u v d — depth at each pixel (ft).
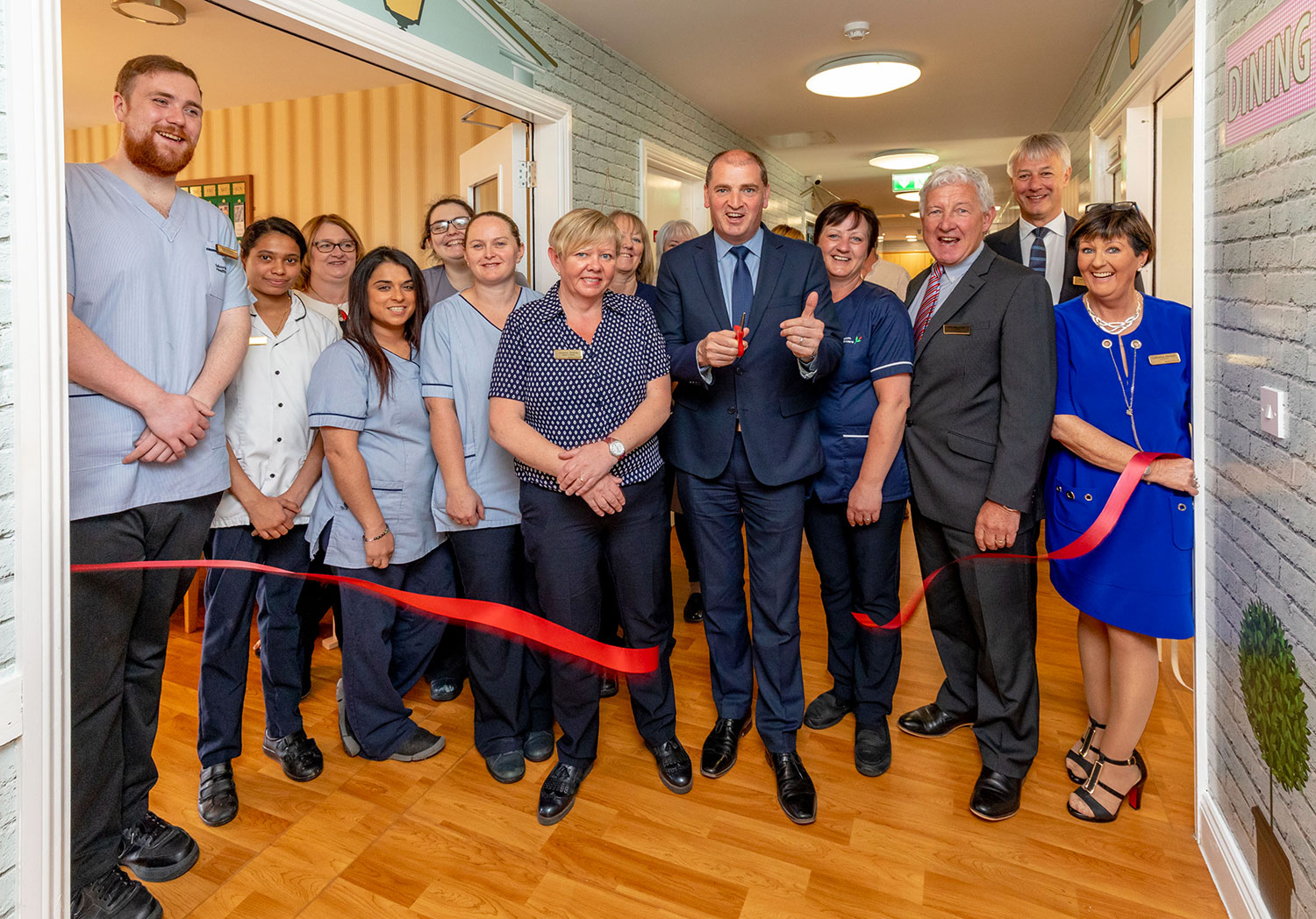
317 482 7.53
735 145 19.27
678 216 17.26
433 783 7.07
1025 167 9.21
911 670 9.37
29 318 3.74
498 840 6.25
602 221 6.01
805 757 7.41
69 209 5.08
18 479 3.74
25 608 3.80
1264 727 4.85
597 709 6.84
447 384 6.82
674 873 5.86
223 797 6.57
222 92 14.82
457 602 7.11
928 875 5.80
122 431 5.18
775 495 6.68
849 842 6.18
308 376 7.46
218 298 5.92
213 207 6.00
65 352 3.95
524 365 6.12
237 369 5.99
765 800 6.73
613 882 5.77
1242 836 5.28
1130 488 5.87
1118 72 11.59
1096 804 6.38
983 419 6.36
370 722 7.32
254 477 7.09
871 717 7.35
